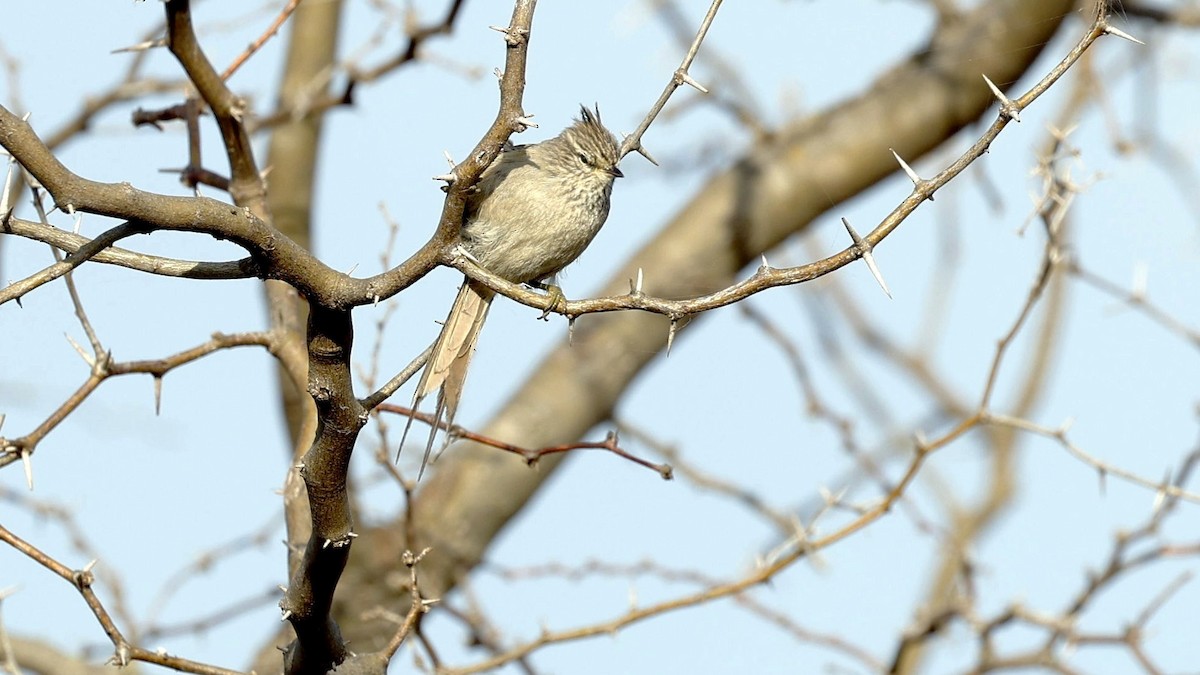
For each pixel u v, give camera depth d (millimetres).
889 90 14633
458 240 6438
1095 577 12266
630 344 14344
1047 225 9820
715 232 14508
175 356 8836
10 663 9500
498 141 6172
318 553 6949
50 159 5832
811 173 14422
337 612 12727
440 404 8781
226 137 9805
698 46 6930
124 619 11852
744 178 14523
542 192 9758
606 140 10133
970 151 6477
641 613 10297
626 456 9227
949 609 12305
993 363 10133
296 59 14250
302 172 14055
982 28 14500
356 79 12055
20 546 6898
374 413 9867
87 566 6930
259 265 6293
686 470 13883
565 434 14109
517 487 13859
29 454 7805
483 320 8906
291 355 9414
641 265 14523
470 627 12055
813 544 10227
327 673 7512
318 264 6262
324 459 6684
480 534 13664
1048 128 9164
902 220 6484
